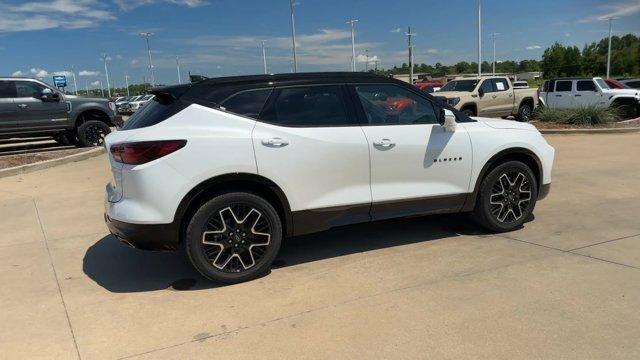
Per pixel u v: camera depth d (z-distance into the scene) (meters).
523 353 3.11
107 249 5.39
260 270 4.39
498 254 4.78
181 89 4.32
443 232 5.54
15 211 7.13
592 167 9.11
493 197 5.34
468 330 3.40
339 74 4.77
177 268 4.78
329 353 3.20
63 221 6.53
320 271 4.55
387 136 4.75
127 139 4.09
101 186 8.73
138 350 3.33
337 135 4.55
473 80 17.72
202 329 3.57
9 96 13.29
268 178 4.30
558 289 3.96
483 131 5.23
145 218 4.02
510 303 3.75
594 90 19.12
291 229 4.51
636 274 4.19
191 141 4.07
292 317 3.69
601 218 5.88
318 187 4.52
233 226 4.26
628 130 14.04
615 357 3.03
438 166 5.00
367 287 4.15
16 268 4.89
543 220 5.86
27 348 3.40
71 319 3.80
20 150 14.98
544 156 5.51
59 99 13.92
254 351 3.26
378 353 3.17
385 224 5.92
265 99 4.43
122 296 4.18
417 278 4.29
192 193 4.09
